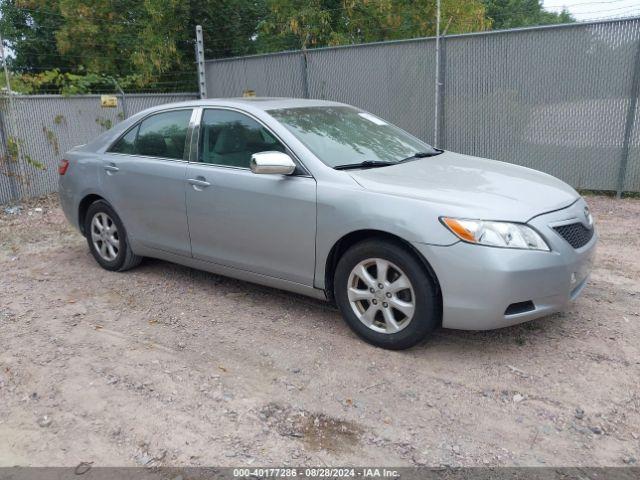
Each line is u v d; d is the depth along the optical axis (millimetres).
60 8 14477
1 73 10688
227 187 4402
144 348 3996
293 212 4043
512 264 3355
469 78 9156
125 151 5340
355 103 10477
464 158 4781
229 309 4613
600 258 5621
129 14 15211
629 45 7809
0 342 4145
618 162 8234
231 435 3021
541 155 8828
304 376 3561
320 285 4066
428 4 13555
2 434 3096
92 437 3045
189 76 15086
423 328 3615
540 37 8414
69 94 10266
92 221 5652
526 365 3613
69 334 4250
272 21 14141
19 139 9258
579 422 3049
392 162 4348
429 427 3041
